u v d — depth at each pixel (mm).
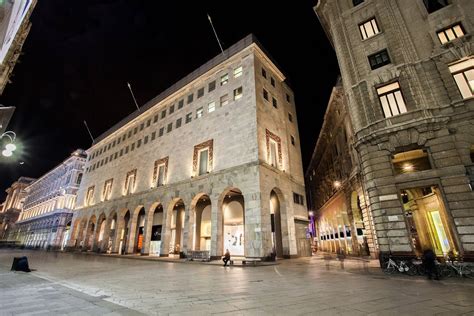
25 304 7461
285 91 36969
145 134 42000
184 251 26969
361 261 22016
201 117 32688
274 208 28188
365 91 18344
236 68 31344
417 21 17906
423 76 16484
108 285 11078
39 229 68438
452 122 14766
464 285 10320
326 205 48062
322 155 53469
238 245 28031
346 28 21359
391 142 16219
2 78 15766
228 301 7863
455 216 13328
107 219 42031
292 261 22766
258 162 24359
